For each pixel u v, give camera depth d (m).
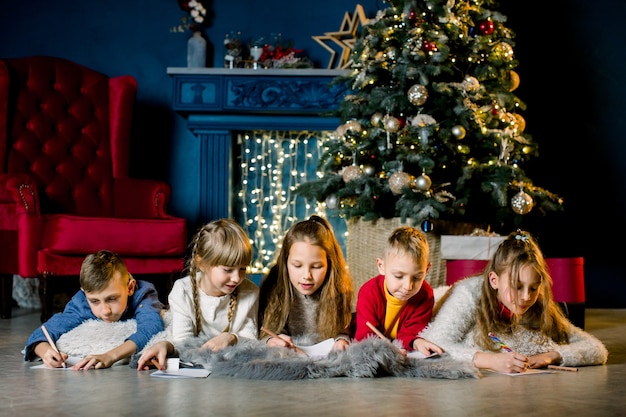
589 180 4.91
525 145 4.09
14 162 4.40
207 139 5.07
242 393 1.76
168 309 2.71
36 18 5.22
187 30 5.25
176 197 5.25
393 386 1.88
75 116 4.67
